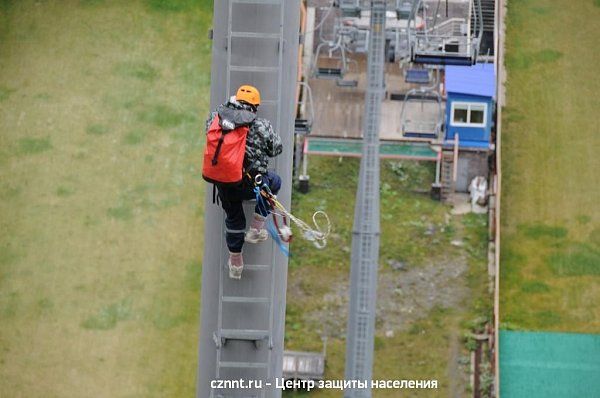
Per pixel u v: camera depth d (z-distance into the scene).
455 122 85.12
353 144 86.00
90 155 84.50
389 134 86.12
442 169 84.75
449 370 76.75
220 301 41.78
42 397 75.69
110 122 86.00
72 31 90.06
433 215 83.44
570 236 82.94
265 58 41.50
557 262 81.75
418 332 78.06
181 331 77.88
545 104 88.12
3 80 87.75
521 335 78.75
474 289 80.06
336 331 78.38
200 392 43.12
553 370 77.69
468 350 77.50
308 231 40.84
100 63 88.62
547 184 84.94
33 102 86.81
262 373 42.41
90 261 80.19
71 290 79.12
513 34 90.75
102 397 75.75
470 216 83.44
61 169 83.88
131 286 79.31
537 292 80.44
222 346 42.22
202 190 83.50
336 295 79.94
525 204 84.12
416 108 87.69
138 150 84.81
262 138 39.66
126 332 77.69
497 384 76.00
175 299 78.94
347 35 89.19
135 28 90.38
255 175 39.88
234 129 39.16
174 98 87.31
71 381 76.19
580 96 88.62
